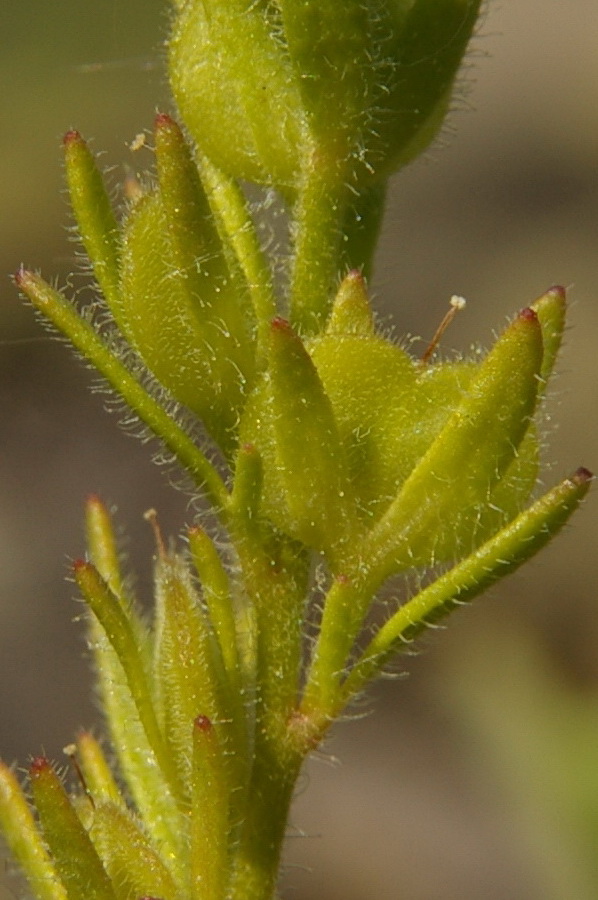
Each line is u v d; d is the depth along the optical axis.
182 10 0.05
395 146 0.05
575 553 0.11
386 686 0.11
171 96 0.05
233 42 0.05
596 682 0.10
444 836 0.10
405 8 0.05
